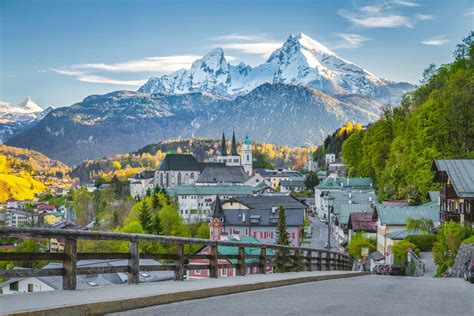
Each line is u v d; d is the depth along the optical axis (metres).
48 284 50.41
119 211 180.25
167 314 14.07
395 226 78.00
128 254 17.66
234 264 24.86
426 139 93.12
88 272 16.02
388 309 16.25
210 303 16.59
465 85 92.56
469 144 92.00
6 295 14.37
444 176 68.69
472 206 61.94
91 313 13.49
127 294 15.49
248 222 149.75
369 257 85.38
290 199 168.00
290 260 32.88
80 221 195.38
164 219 147.88
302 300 18.00
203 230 157.12
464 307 17.28
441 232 60.56
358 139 181.88
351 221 99.81
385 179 120.81
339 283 27.19
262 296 19.06
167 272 57.66
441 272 55.66
